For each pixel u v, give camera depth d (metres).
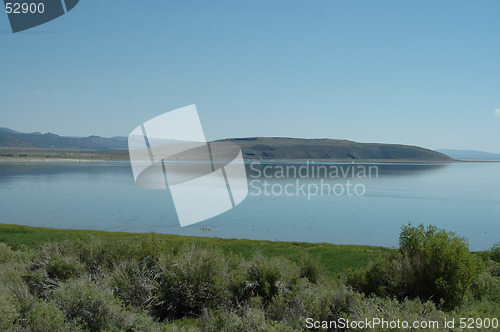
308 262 13.10
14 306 6.95
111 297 8.29
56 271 10.22
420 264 10.44
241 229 56.22
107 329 7.23
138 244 11.95
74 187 121.50
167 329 7.28
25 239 27.61
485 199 105.00
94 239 12.28
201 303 9.32
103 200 90.38
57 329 6.71
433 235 11.30
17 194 101.62
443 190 131.25
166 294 9.41
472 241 50.69
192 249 10.62
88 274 10.33
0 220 61.31
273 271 9.86
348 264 21.11
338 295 8.32
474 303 9.65
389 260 11.84
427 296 10.20
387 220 67.12
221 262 10.52
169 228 55.56
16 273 10.23
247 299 9.27
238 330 7.29
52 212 71.00
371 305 7.73
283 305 8.38
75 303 7.65
